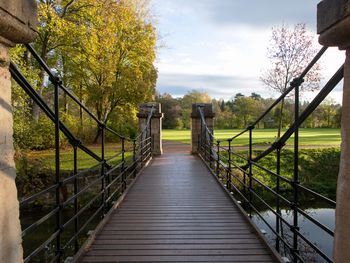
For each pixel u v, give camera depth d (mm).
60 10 16203
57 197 2998
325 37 1843
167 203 6164
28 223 9164
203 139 12328
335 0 1704
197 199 6465
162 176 8961
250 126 4863
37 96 2590
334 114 41812
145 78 23031
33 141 15305
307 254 7281
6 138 1740
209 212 5547
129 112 22375
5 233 1715
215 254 3744
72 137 3568
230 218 5195
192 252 3805
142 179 8547
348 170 1725
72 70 20859
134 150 8164
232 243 4094
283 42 17156
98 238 4273
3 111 1719
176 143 21297
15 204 1826
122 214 5430
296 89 2975
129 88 21438
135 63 21656
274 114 44000
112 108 22109
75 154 3688
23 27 1764
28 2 1819
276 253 3609
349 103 1726
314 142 20453
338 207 1819
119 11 16453
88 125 21672
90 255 3719
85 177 10648
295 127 3025
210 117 13562
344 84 1787
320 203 11977
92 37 15750
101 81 20594
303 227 9117
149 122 12914
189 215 5363
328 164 15688
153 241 4160
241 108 50781
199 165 10914
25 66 12516
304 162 15602
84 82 21844
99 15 15883
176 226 4785
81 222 8938
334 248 1864
